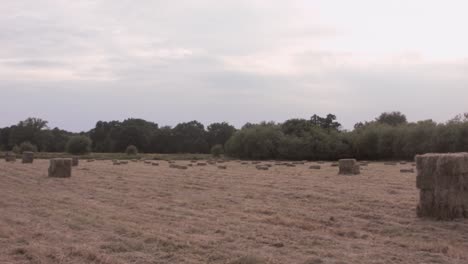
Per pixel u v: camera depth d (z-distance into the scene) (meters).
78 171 38.19
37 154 88.44
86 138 94.00
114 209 16.42
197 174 34.84
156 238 11.37
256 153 87.50
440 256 10.00
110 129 126.44
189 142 122.38
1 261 9.44
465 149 67.44
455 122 70.31
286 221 13.86
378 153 78.75
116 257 9.76
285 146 84.69
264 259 9.55
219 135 127.50
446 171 14.38
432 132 70.94
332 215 15.14
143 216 14.86
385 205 17.28
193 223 13.63
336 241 11.41
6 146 120.19
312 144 83.06
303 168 46.47
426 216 14.64
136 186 24.94
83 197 19.95
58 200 18.70
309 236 11.91
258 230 12.59
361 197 19.52
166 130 123.75
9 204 17.41
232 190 22.91
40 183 26.67
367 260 9.66
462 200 14.59
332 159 82.69
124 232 12.26
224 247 10.66
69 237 11.52
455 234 12.29
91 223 13.44
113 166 47.72
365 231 12.83
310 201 18.66
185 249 10.47
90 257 9.75
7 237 11.54
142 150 120.69
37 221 13.71
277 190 22.66
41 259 9.55
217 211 16.06
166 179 29.67
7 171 36.91
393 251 10.44
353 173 34.97
